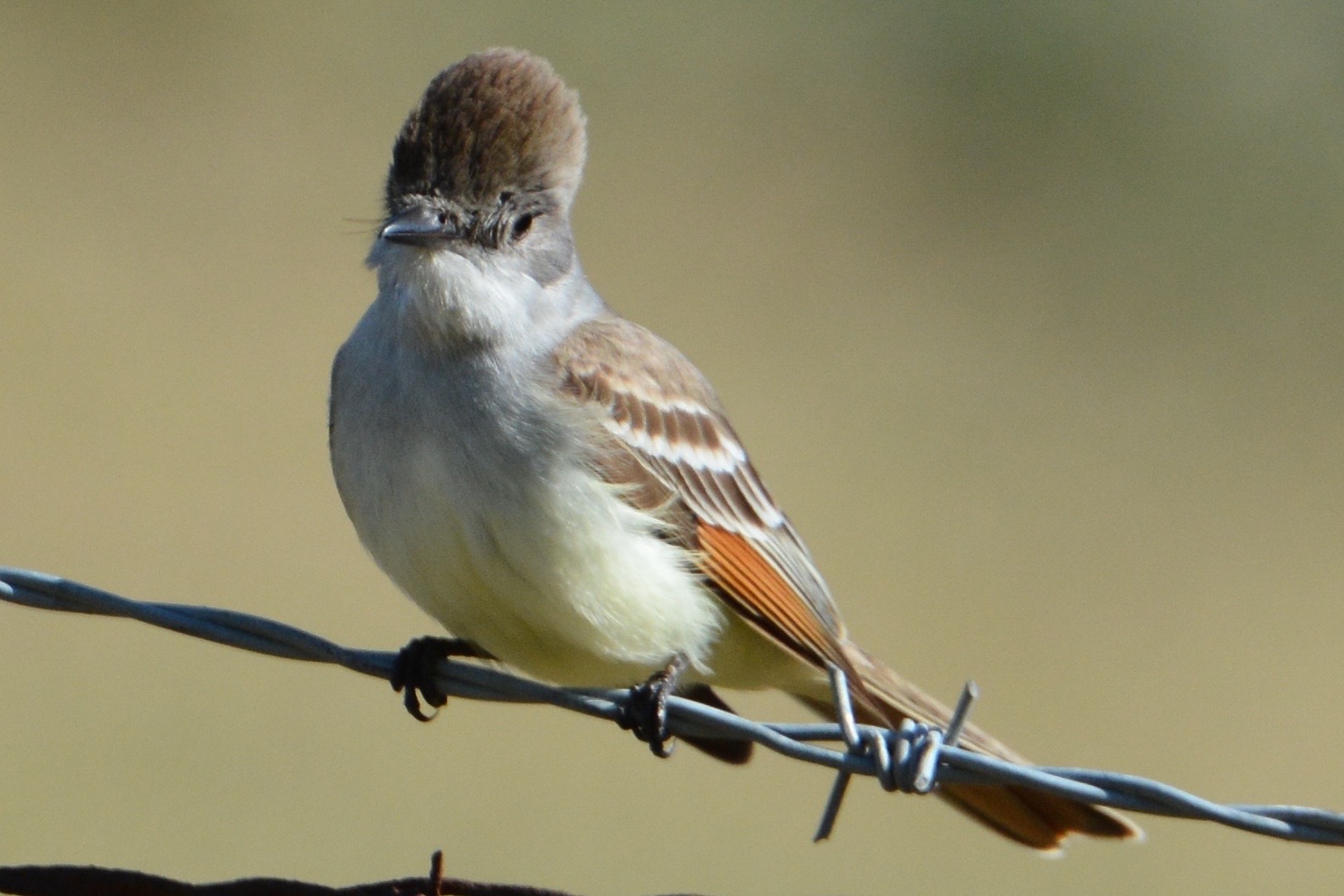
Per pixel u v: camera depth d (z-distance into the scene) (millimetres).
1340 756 11867
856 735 5285
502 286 6656
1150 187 19422
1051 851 6789
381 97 18969
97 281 15906
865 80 20234
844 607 12977
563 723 11227
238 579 12242
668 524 6871
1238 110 19766
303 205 17391
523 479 6422
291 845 9883
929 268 18094
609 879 10008
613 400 6801
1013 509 14555
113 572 12109
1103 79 19969
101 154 17844
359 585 12352
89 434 13773
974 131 19953
